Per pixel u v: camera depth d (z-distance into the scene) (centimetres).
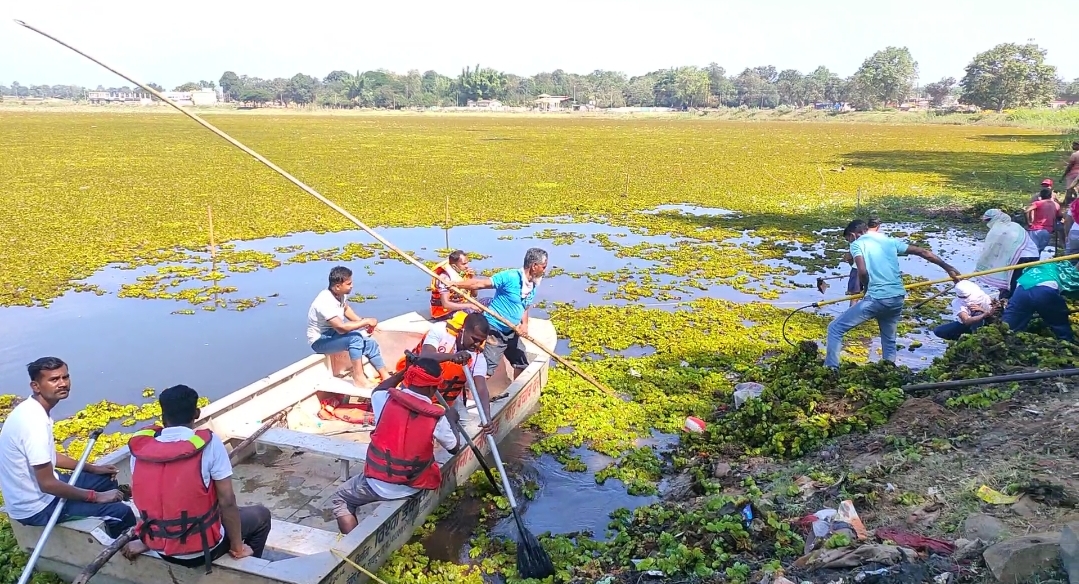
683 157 4372
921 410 706
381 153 4466
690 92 16350
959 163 3941
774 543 541
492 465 748
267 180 3064
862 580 459
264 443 680
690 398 909
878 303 845
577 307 1319
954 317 1224
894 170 3600
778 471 680
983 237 1914
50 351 1090
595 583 543
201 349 1105
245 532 514
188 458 463
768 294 1397
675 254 1739
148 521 469
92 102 19475
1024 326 892
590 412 869
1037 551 426
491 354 816
